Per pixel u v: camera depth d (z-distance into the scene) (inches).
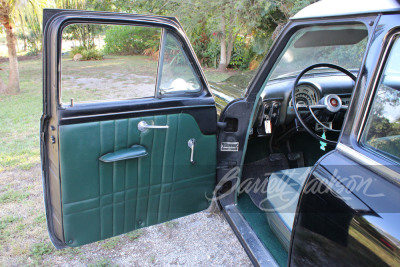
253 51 403.2
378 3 50.5
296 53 96.5
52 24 58.6
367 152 47.3
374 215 41.2
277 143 115.3
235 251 93.9
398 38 45.8
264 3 331.0
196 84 75.4
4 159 148.9
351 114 51.1
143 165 71.5
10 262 87.8
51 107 61.6
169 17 68.4
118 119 65.3
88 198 67.4
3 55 528.7
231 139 83.9
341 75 102.6
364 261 41.9
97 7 480.4
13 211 110.0
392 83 48.3
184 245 96.2
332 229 47.4
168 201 78.7
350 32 69.2
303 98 100.5
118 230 74.4
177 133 73.2
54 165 65.0
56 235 71.9
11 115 218.5
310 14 64.8
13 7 250.2
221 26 384.2
